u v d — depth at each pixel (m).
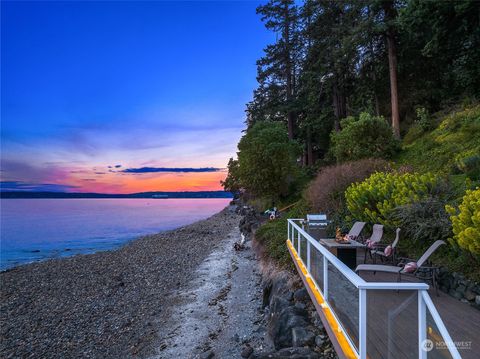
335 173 14.73
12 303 14.15
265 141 26.17
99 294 14.57
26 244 35.84
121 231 48.72
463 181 9.73
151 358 8.47
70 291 15.45
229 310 11.25
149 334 9.95
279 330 7.28
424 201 7.88
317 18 31.05
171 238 32.16
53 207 163.12
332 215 13.49
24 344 9.98
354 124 19.11
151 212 109.88
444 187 8.41
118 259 22.91
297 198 26.89
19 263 24.81
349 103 31.66
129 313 11.92
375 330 3.74
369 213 9.81
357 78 28.80
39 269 21.23
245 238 25.58
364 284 3.46
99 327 10.87
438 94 24.03
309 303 7.97
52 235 44.44
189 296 13.20
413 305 3.38
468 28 18.64
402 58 24.97
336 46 28.39
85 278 17.81
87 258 24.38
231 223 40.59
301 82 38.34
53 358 9.03
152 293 14.11
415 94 24.97
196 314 11.19
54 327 11.15
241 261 18.42
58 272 19.91
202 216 83.75
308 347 6.21
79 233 46.53
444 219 7.08
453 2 17.06
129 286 15.55
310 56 31.95
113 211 119.75
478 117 15.59
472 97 19.19
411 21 19.88
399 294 3.91
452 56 21.45
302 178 29.80
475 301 5.36
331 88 31.36
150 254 24.00
